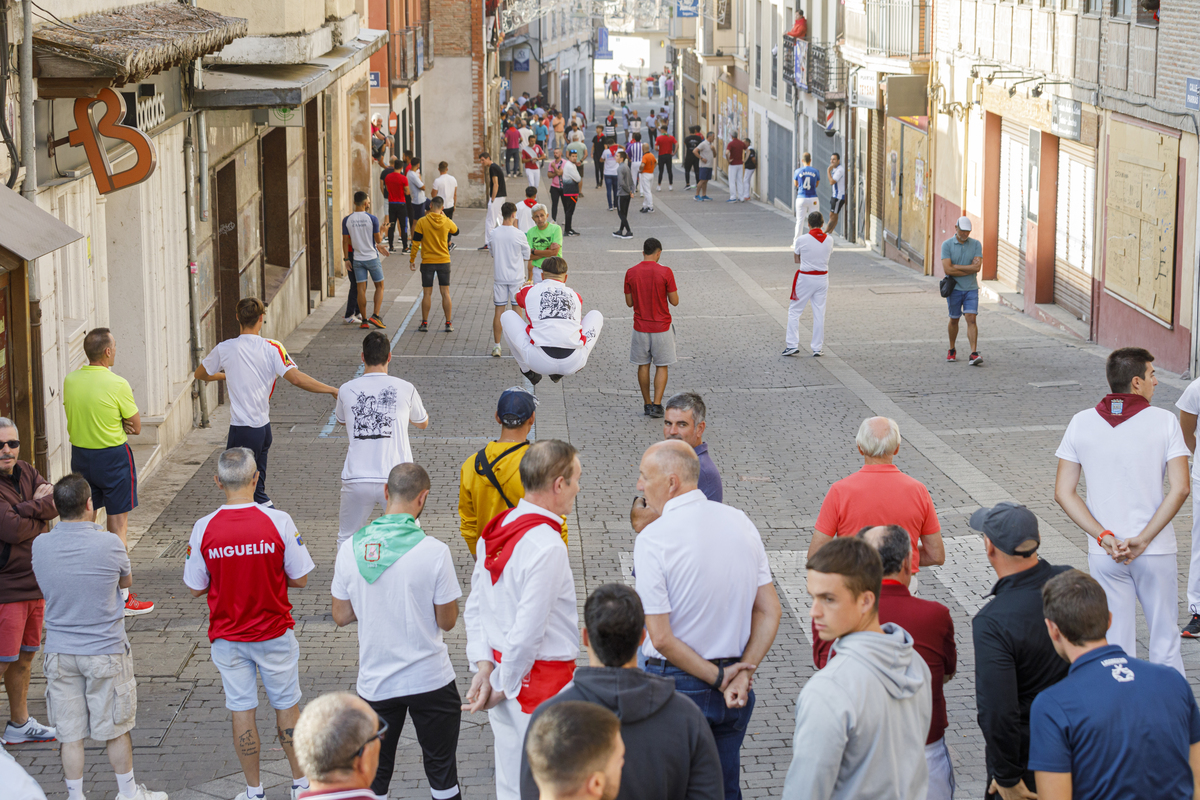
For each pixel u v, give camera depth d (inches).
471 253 1331.2
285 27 703.7
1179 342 748.6
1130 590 318.3
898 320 968.3
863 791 191.9
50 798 299.9
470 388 719.7
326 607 412.2
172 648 380.2
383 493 409.7
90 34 434.3
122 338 557.9
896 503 283.1
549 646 255.0
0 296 374.3
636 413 670.5
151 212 563.2
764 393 718.5
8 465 319.9
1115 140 839.1
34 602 323.9
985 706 231.0
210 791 304.3
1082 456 318.3
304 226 956.6
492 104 2229.3
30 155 401.4
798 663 371.6
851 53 1465.3
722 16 2385.6
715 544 238.5
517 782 256.5
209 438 616.7
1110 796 197.3
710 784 192.5
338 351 823.7
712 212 1888.5
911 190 1312.7
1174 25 743.1
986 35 1091.9
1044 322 966.4
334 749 170.6
